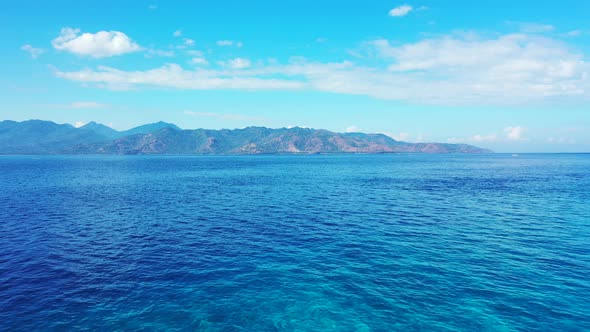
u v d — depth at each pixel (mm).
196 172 123375
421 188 69000
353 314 16797
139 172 123000
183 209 45375
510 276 21109
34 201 52312
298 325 15906
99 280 20859
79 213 42469
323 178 95500
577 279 20531
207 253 26125
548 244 27938
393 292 19047
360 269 22484
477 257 24688
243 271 22312
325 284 20172
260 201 52219
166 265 23516
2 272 22125
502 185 73562
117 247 27734
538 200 51594
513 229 33219
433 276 21188
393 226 34812
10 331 15141
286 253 26031
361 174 111125
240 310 17203
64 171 127375
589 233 31484
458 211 43062
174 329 15461
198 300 18234
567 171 120500
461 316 16438
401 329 15508
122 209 45312
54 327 15516
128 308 17344
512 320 16062
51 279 20984
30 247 27734
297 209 45094
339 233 32000
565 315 16422
